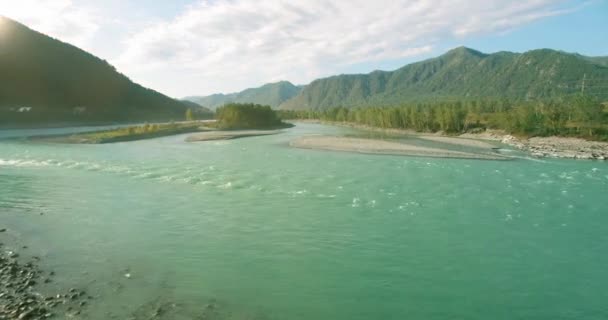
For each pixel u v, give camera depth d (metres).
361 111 153.12
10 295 13.72
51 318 12.31
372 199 29.06
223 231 21.86
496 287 15.59
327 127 146.25
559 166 45.84
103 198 29.27
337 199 29.05
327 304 14.18
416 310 13.87
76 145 72.25
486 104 135.50
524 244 20.09
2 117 123.25
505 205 27.42
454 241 20.52
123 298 13.98
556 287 15.60
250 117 138.12
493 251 19.20
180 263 17.45
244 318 13.00
